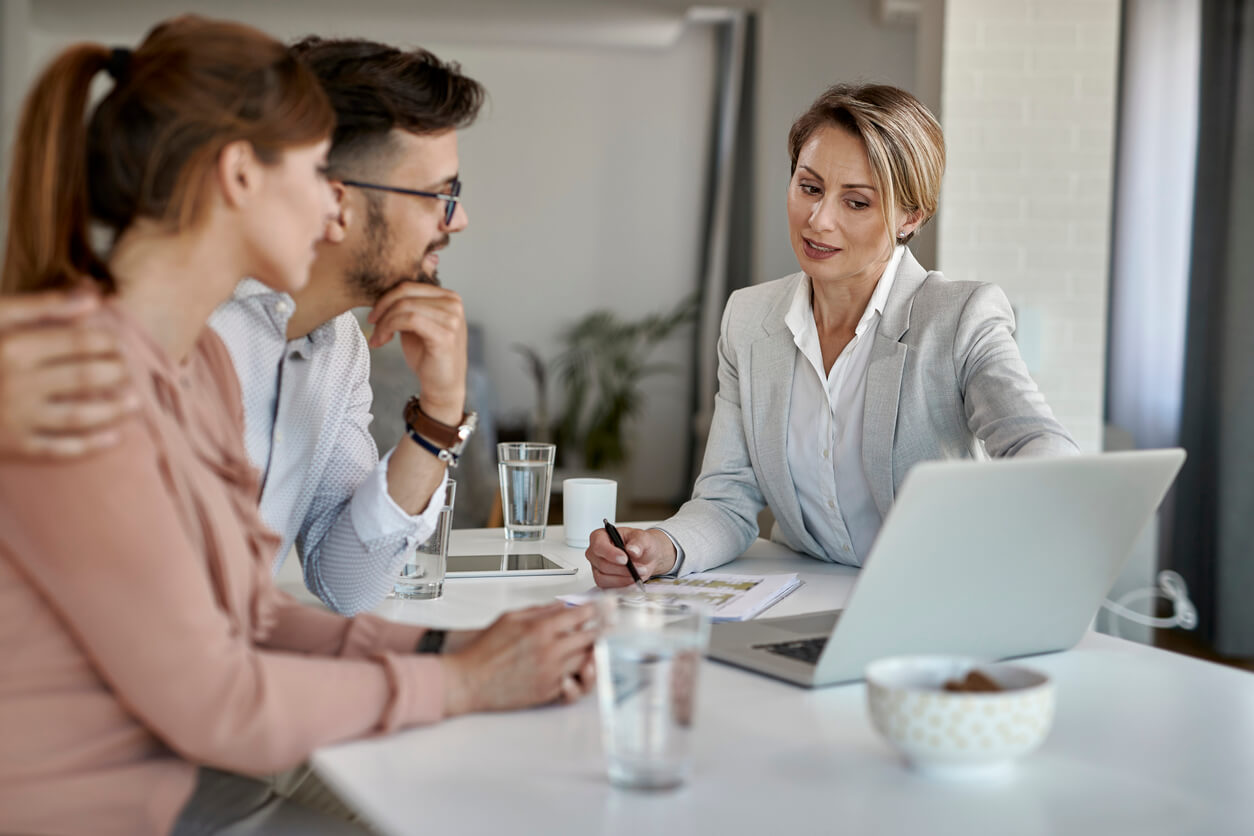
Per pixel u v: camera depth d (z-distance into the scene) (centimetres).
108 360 75
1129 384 487
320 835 94
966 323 157
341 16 669
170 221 88
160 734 81
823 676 96
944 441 159
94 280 86
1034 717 76
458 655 91
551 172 726
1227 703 95
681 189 735
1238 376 422
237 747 79
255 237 91
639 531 147
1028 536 95
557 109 725
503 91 720
